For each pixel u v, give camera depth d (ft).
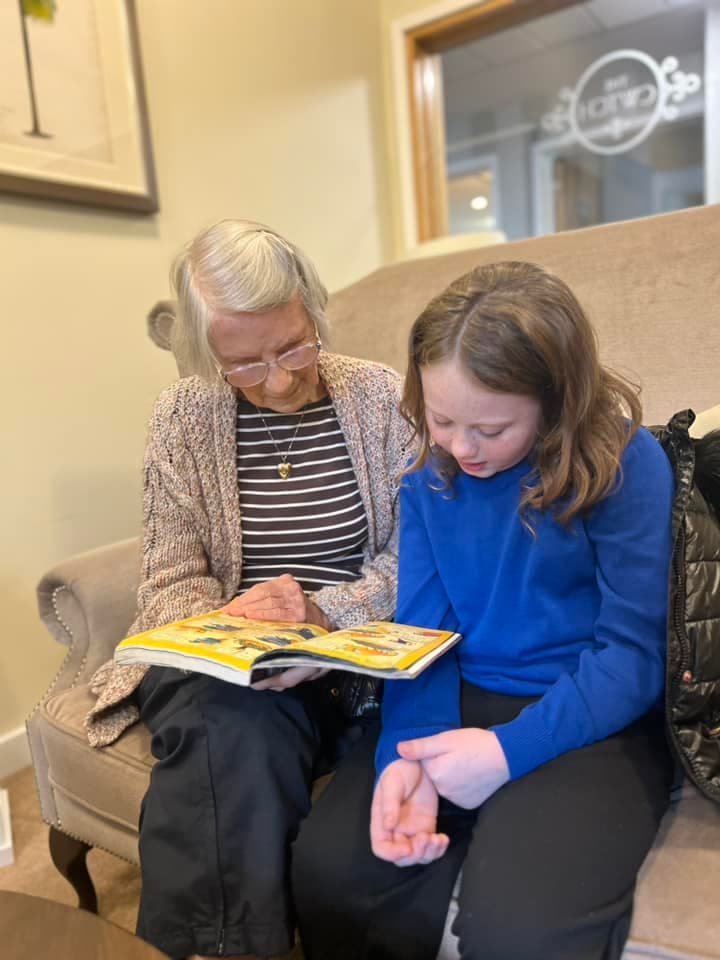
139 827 2.88
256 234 3.04
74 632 3.88
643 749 2.45
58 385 5.63
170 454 3.53
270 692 2.79
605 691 2.37
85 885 3.78
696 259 3.84
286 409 3.47
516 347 2.18
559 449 2.40
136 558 4.13
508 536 2.66
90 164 5.68
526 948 1.93
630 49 9.18
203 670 2.36
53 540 5.65
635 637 2.42
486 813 2.29
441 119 9.62
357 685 3.12
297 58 7.77
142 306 6.25
